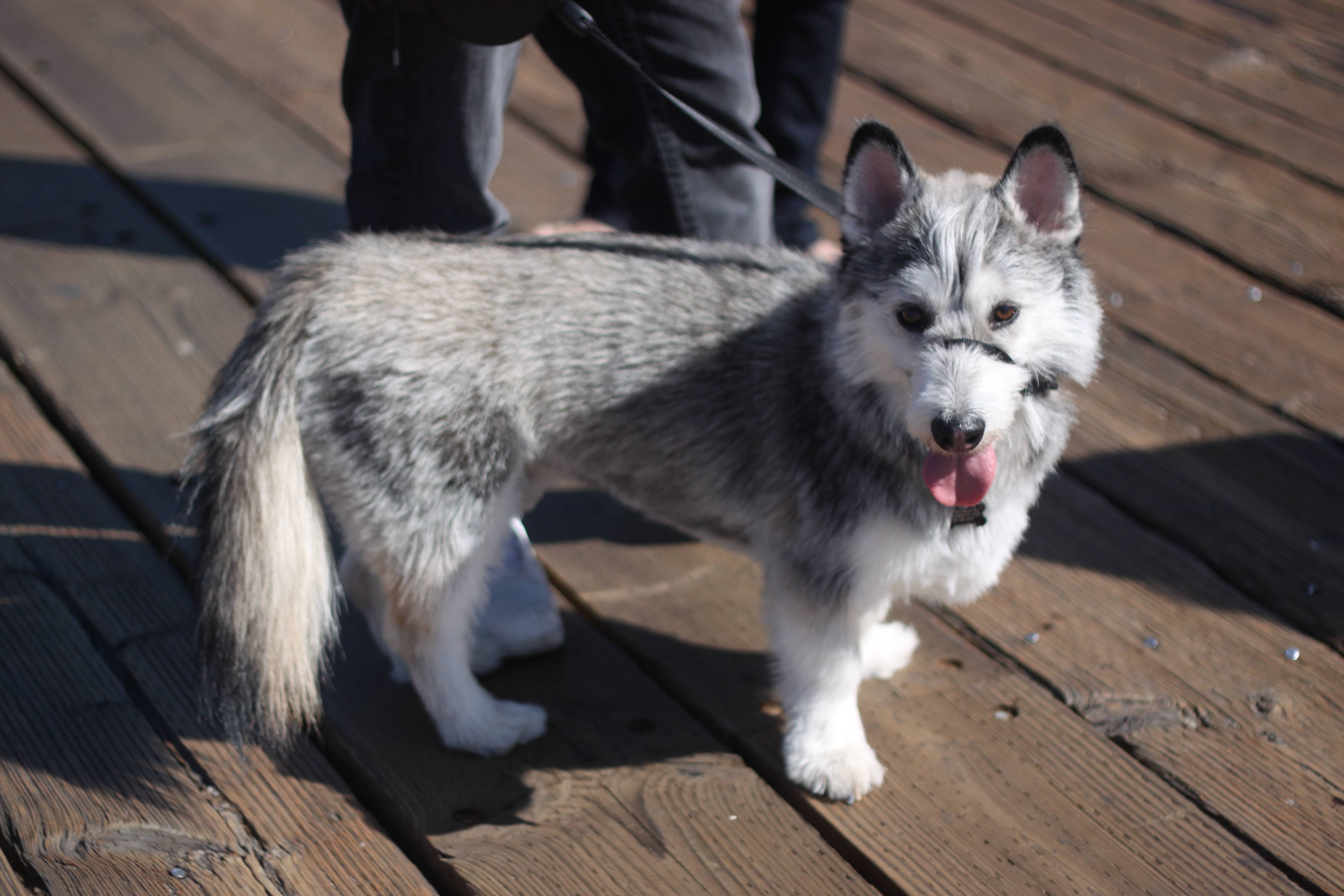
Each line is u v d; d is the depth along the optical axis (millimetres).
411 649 2660
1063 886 2348
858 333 2398
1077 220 2418
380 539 2545
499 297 2561
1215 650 2973
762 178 3236
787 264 2785
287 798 2551
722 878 2363
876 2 6613
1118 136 5305
